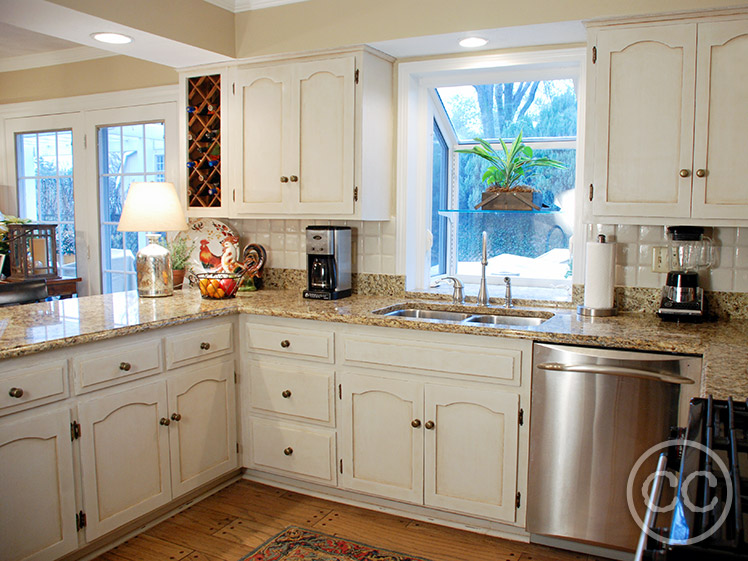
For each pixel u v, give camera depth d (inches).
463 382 103.0
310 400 116.1
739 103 95.2
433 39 116.0
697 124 97.5
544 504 98.6
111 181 169.6
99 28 110.7
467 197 143.6
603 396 92.5
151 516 108.0
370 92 123.0
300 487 122.0
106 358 95.7
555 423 96.3
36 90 178.2
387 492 111.0
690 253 107.0
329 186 125.1
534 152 133.6
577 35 112.1
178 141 156.2
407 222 132.8
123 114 163.9
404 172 131.3
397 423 109.0
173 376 108.3
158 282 128.9
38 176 181.8
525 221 136.8
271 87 129.2
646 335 93.4
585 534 96.1
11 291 124.6
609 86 102.0
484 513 103.6
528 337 96.7
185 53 127.6
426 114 133.9
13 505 84.3
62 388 89.6
